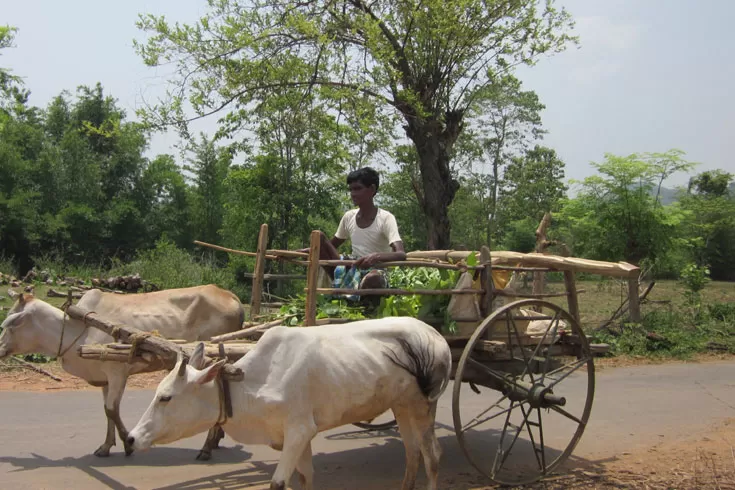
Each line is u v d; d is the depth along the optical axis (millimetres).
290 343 4367
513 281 6660
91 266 24531
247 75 16688
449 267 5492
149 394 8688
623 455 6504
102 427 7070
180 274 20156
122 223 32625
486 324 5266
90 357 5246
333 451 6562
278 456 6293
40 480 5352
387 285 5934
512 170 44469
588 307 19938
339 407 4418
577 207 19562
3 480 5328
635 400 9164
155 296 6871
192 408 4133
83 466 5793
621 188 18688
